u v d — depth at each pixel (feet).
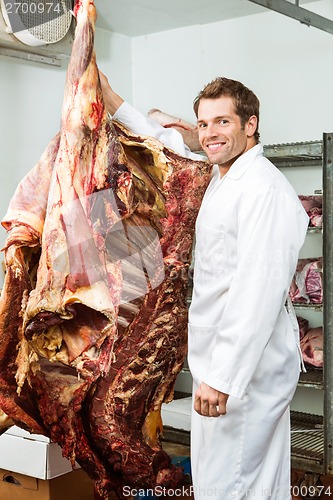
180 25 11.93
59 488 9.80
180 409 12.48
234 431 7.89
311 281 11.73
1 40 9.57
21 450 9.72
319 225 11.69
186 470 11.06
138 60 12.35
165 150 8.32
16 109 10.61
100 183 7.60
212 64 12.25
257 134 8.42
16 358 8.00
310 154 11.20
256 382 7.91
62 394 7.98
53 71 11.05
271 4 9.55
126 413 8.11
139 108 12.50
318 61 12.09
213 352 7.63
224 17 11.81
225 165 8.34
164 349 8.20
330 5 11.49
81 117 7.50
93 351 7.40
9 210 8.14
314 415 13.28
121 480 8.50
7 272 7.88
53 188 7.57
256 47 12.14
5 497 10.11
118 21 11.46
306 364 12.25
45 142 11.12
